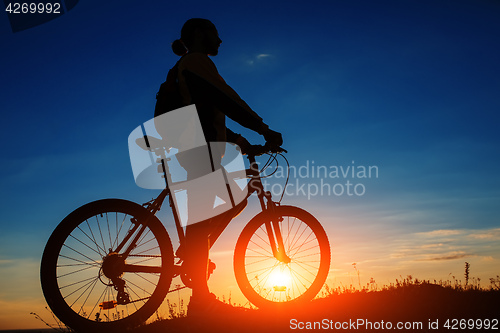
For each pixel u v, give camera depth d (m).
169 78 3.50
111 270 3.32
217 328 3.31
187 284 3.52
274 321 3.43
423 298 3.80
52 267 3.21
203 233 3.48
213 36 3.74
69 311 3.22
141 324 3.44
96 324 3.28
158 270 3.47
